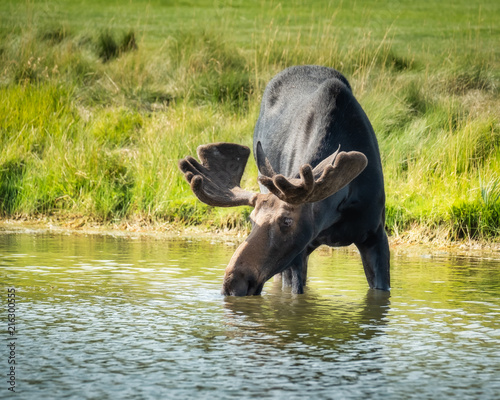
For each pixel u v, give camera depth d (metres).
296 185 19.39
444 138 42.81
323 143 23.41
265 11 95.38
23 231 37.09
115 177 42.41
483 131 43.09
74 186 42.06
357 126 24.03
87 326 18.47
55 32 63.62
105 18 86.88
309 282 25.42
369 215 23.48
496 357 16.22
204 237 36.59
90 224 40.00
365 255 24.45
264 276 20.70
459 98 50.84
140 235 36.88
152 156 43.19
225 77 54.47
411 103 48.72
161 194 40.75
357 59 56.31
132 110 51.06
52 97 50.59
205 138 45.22
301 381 14.45
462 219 36.12
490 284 24.98
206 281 24.50
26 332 17.88
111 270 26.42
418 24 85.88
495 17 92.69
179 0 105.56
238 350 16.53
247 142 44.97
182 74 56.19
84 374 14.77
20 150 45.16
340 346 16.97
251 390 13.91
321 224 21.86
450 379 14.71
